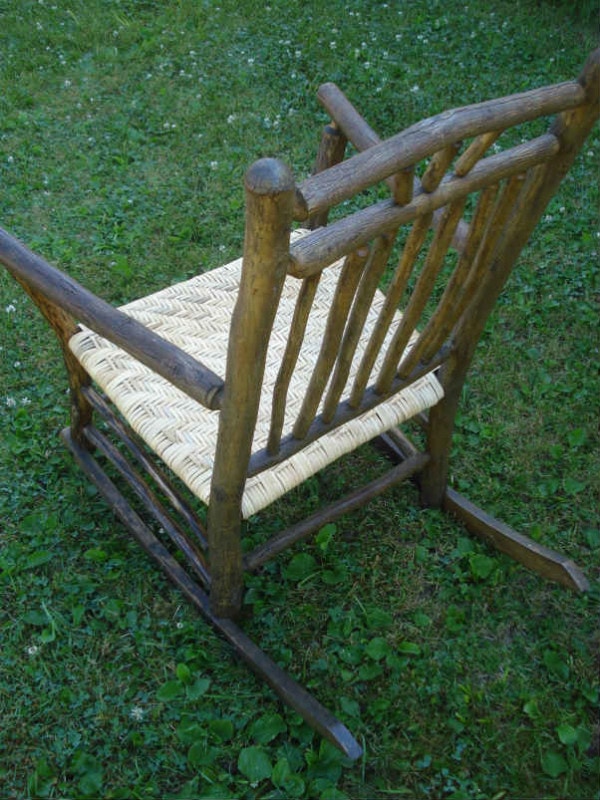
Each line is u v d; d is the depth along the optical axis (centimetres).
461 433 203
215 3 357
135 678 155
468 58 331
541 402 210
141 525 171
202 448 134
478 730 150
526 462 197
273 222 79
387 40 340
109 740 146
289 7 356
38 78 311
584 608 170
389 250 100
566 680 158
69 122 293
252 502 130
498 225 113
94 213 258
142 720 149
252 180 76
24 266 125
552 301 236
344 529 182
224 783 141
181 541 161
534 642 164
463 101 307
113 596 167
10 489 185
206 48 332
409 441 178
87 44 330
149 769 143
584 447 201
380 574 174
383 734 149
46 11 349
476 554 176
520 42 340
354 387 128
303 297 96
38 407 202
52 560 172
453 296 122
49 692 152
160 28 341
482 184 102
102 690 153
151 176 273
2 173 270
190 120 295
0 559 171
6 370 210
